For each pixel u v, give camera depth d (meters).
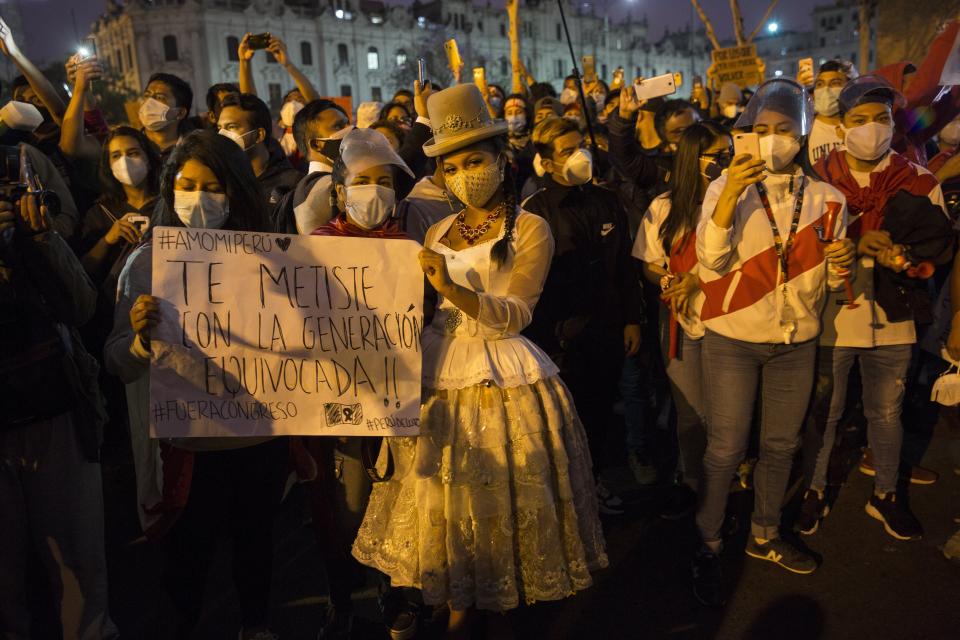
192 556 2.29
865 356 3.18
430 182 3.10
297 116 3.20
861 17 9.52
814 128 3.79
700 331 3.07
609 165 4.65
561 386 2.36
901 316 2.96
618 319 3.37
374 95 58.16
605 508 3.56
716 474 2.84
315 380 2.12
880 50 7.82
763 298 2.67
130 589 3.11
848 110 2.98
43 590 3.13
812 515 3.26
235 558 2.43
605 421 3.42
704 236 2.61
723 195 2.49
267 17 53.16
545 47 68.06
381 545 2.35
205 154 2.09
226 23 51.88
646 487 3.84
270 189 3.83
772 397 2.87
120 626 2.87
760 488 3.03
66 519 2.27
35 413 2.15
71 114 3.92
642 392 3.86
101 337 3.74
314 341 2.12
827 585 2.90
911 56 7.61
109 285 3.30
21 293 2.11
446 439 2.20
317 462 2.39
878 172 3.03
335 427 2.14
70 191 4.09
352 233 2.28
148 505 2.40
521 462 2.19
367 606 2.94
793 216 2.64
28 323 2.13
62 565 2.31
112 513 3.77
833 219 2.62
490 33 64.25
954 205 3.41
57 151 4.15
